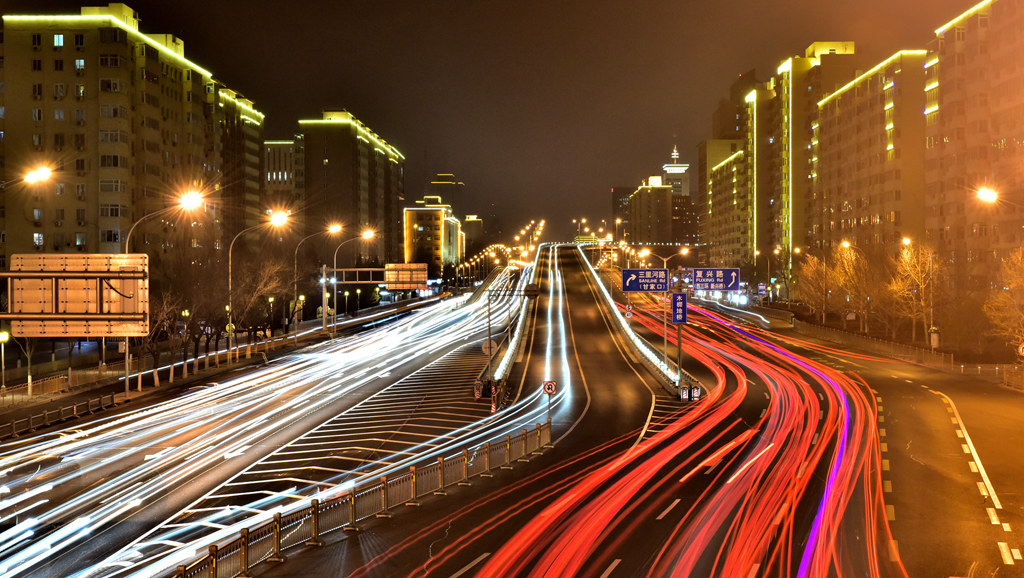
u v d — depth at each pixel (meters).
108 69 91.44
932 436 33.16
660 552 17.91
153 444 32.59
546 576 16.38
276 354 73.19
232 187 128.75
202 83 112.38
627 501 22.78
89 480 26.34
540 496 23.66
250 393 48.25
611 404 43.97
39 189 91.38
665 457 29.39
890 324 85.31
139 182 96.12
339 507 20.72
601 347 75.94
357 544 19.11
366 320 112.94
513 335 80.56
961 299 70.69
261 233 144.62
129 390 49.34
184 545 19.25
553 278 166.62
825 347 75.50
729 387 50.12
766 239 180.38
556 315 107.12
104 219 91.25
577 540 18.95
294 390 49.41
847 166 127.31
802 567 16.81
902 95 110.56
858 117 122.94
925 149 98.94
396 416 39.56
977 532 19.67
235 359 68.69
